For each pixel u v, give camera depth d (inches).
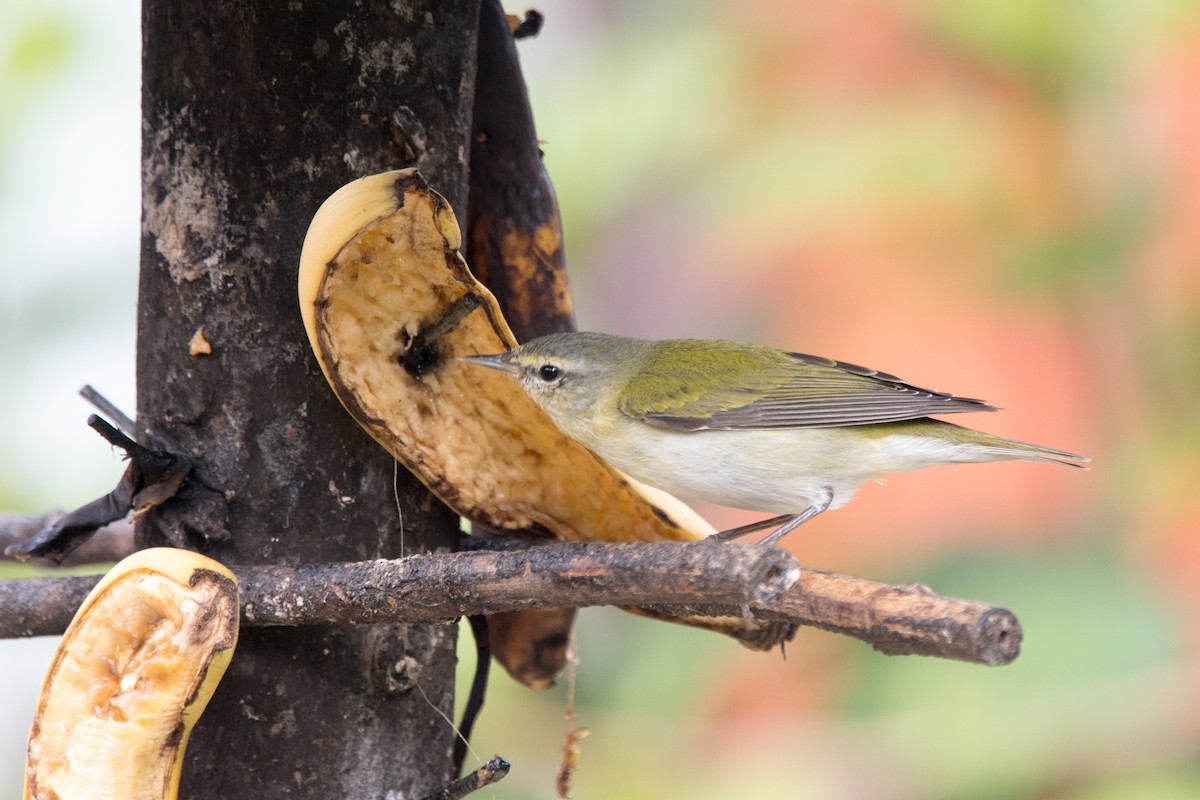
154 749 212.2
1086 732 396.8
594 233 461.4
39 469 451.5
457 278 255.0
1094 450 416.5
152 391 262.4
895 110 434.3
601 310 459.2
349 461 264.4
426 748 269.6
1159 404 427.8
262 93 257.6
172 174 259.6
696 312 442.0
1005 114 435.5
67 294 458.3
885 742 405.1
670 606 220.1
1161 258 430.3
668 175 455.2
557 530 287.1
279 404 260.2
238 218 258.7
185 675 209.6
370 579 227.3
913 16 439.2
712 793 410.9
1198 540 413.4
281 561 259.1
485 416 274.1
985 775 396.2
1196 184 430.9
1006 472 409.4
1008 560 406.9
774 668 422.0
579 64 481.1
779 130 440.1
